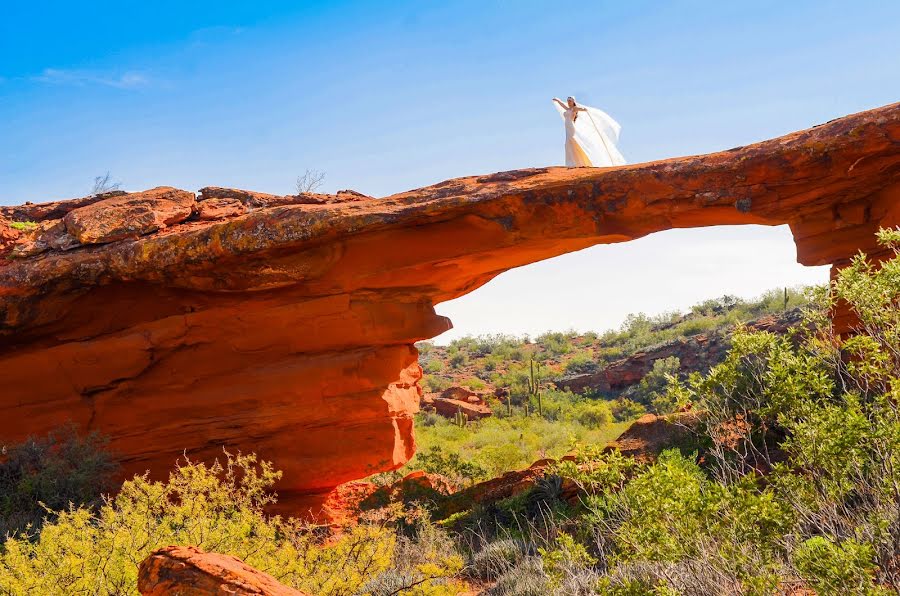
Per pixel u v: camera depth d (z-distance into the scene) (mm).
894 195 11031
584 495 11414
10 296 14414
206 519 6867
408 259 13898
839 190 11305
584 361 59219
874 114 10586
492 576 9641
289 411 14844
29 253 14891
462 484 18062
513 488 13523
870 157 10789
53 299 14711
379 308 14570
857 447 5148
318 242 13844
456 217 13266
